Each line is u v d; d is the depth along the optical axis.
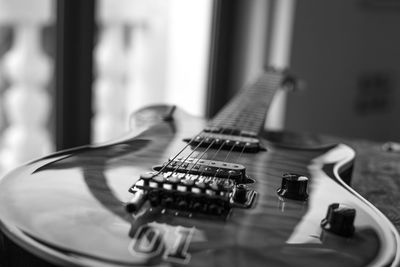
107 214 0.48
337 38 1.65
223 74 1.54
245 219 0.48
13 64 1.25
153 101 1.55
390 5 1.77
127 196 0.51
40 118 1.32
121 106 1.49
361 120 1.88
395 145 1.01
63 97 0.96
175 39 1.51
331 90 1.70
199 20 1.49
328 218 0.48
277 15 1.50
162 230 0.46
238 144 0.69
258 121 0.80
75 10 0.94
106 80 1.46
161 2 1.48
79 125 0.99
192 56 1.51
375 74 1.86
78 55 0.96
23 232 0.45
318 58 1.60
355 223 0.49
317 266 0.43
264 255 0.44
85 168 0.57
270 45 1.53
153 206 0.49
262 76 1.17
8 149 1.34
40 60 1.26
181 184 0.51
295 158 0.67
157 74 1.53
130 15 1.45
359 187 0.74
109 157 0.60
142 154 0.62
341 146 0.74
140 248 0.43
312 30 1.55
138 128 0.75
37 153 1.33
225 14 1.49
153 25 1.50
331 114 1.73
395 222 0.61
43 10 1.18
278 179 0.58
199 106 1.53
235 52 1.57
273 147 0.71
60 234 0.45
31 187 0.51
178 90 1.54
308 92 1.60
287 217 0.49
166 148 0.66
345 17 1.66
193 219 0.48
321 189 0.56
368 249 0.45
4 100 1.31
